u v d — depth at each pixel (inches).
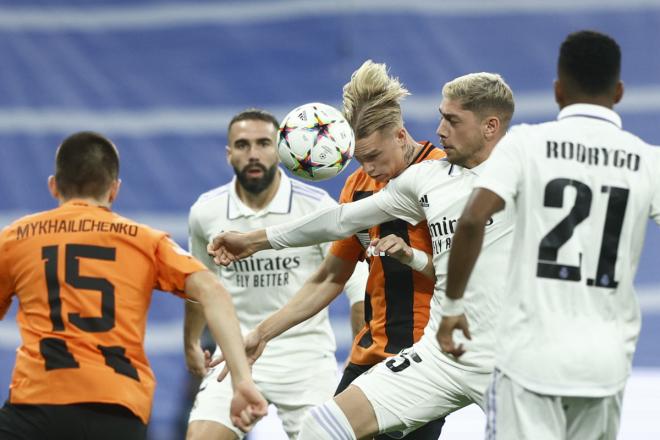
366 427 701.9
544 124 584.4
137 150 1957.4
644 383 1382.9
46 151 1974.7
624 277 571.8
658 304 1628.9
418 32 2047.2
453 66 2011.6
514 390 568.7
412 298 766.5
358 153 743.1
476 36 2034.9
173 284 631.8
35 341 609.0
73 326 605.9
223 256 770.2
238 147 929.5
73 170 645.9
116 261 622.2
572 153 572.1
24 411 603.5
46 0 2241.6
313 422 698.2
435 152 764.0
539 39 2023.9
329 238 753.0
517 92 1966.0
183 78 2079.2
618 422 588.4
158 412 1449.3
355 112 751.1
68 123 2021.4
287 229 756.0
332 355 945.5
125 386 605.0
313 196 956.6
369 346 789.9
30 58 2129.7
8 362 1560.0
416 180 722.8
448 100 699.4
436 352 706.8
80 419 597.6
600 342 561.6
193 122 2004.2
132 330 617.0
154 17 2180.1
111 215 640.4
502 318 581.3
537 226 567.2
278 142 780.0
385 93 742.5
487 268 679.1
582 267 564.1
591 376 558.3
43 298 614.2
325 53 2070.6
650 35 1991.9
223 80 2076.8
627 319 582.6
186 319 928.9
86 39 2162.9
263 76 2059.5
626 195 570.6
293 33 2086.6
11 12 2201.0
